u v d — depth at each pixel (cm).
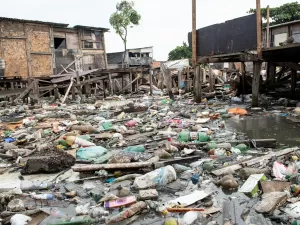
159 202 410
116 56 3709
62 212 396
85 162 592
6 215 386
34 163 546
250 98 1514
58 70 2544
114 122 1031
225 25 1261
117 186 468
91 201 428
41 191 470
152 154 606
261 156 562
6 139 836
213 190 444
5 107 1681
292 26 2420
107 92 2416
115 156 578
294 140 713
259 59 1128
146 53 3841
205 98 1623
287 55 1295
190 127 893
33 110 1497
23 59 2302
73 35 2670
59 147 712
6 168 587
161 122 985
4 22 2178
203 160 572
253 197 416
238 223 345
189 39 1557
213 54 1355
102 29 2842
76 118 1157
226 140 702
